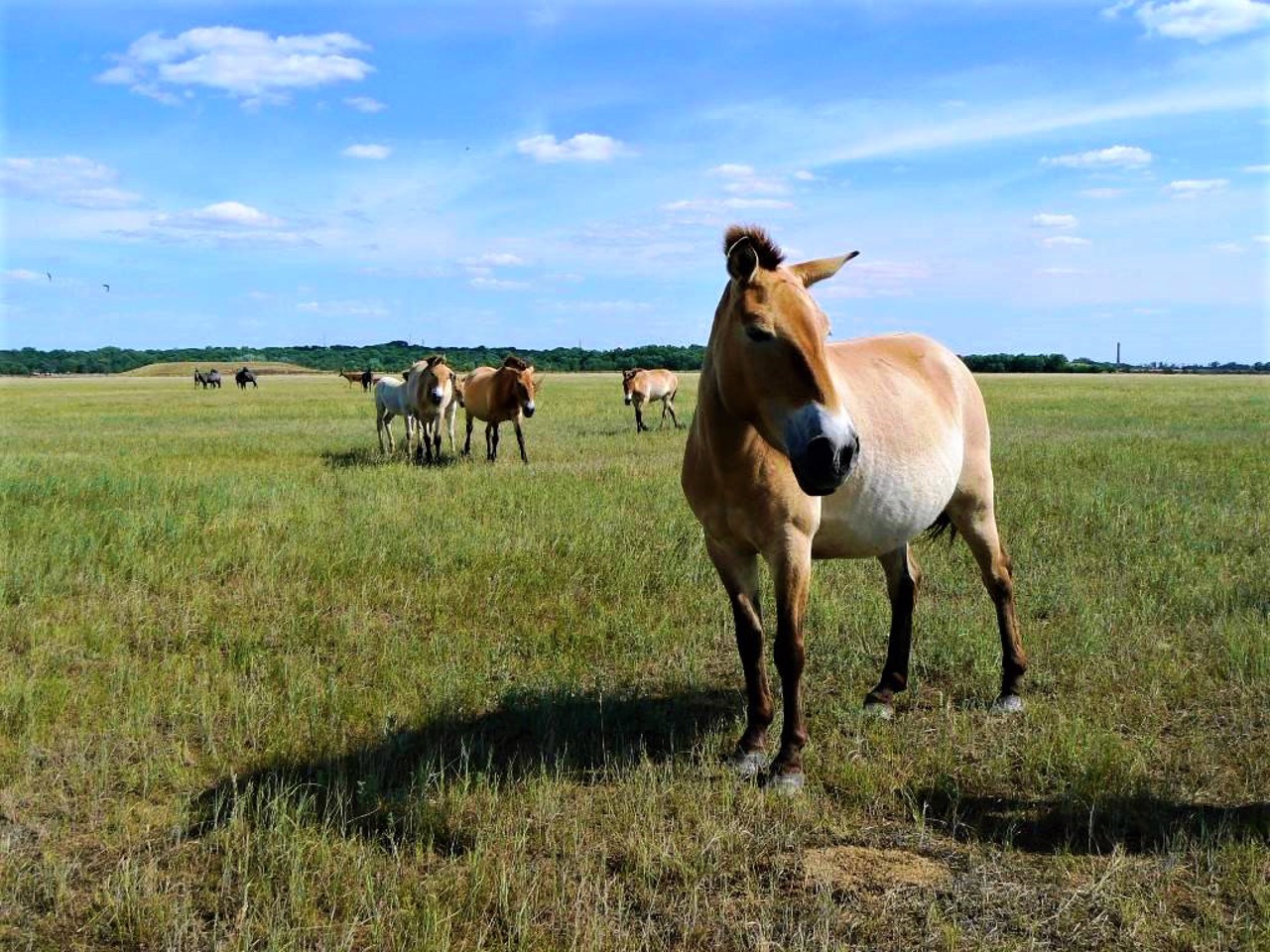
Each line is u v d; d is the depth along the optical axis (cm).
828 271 452
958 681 589
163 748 482
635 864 375
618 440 2083
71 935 334
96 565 809
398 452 1808
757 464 433
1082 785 434
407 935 327
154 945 328
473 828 399
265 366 15275
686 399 4184
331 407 3831
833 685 586
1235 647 593
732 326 407
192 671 585
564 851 384
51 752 471
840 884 360
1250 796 428
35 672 561
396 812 414
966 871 371
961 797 433
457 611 725
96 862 380
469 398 1764
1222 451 1653
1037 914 340
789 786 439
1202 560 848
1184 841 382
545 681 579
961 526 582
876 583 797
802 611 451
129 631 662
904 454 496
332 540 906
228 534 926
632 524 986
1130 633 648
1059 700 546
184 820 408
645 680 595
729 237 432
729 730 519
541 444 2014
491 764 470
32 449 1872
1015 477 1329
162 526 929
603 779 452
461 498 1156
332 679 574
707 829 395
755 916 340
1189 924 333
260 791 408
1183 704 537
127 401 4647
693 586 788
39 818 413
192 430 2491
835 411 385
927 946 321
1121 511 1041
